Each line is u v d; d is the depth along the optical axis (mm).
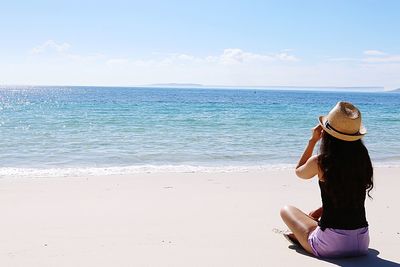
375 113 45031
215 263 4320
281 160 13867
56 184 8945
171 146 16656
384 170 11820
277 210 6773
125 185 8930
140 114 35094
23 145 16375
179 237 5215
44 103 56750
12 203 7062
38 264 4238
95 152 14953
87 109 41938
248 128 24016
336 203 4250
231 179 9922
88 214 6355
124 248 4762
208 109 44906
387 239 5223
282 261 4383
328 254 4398
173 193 8109
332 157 4160
